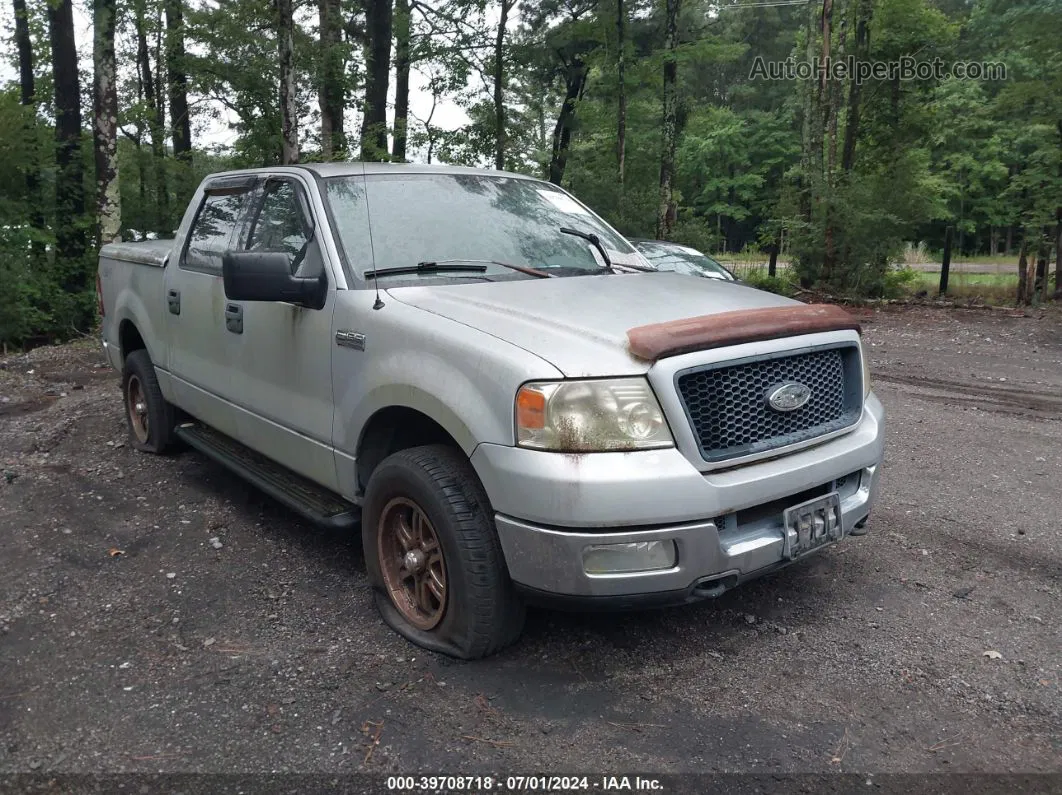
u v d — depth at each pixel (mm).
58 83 16953
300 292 3658
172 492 5180
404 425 3557
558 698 2998
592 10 22578
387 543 3477
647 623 3551
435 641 3309
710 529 2855
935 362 10039
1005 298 15445
